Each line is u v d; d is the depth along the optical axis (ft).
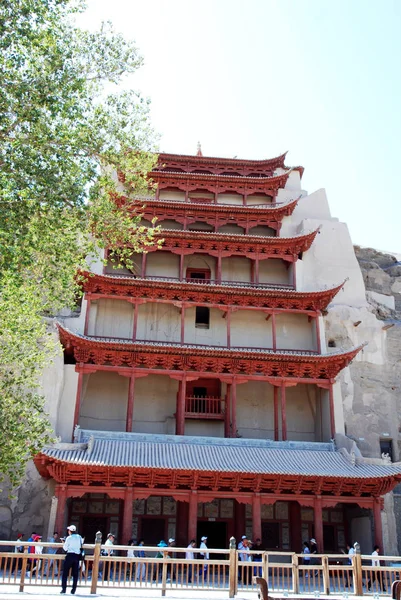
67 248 73.26
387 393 165.27
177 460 117.50
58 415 132.87
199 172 199.11
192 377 140.97
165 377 153.99
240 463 119.34
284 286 169.17
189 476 114.73
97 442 123.24
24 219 63.62
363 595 75.72
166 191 191.52
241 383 156.56
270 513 132.57
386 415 162.61
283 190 198.80
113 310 159.94
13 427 73.92
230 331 163.12
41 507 121.80
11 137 67.21
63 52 69.46
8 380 81.10
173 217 177.17
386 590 80.89
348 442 141.38
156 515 127.85
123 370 138.82
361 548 128.57
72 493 111.96
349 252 185.98
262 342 163.53
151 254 173.88
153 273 171.53
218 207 176.55
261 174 201.98
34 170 64.75
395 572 85.30
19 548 105.40
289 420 155.02
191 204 175.32
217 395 153.69
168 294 152.56
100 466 110.22
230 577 73.82
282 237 168.55
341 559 118.42
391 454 160.76
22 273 72.90
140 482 114.42
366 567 76.48
